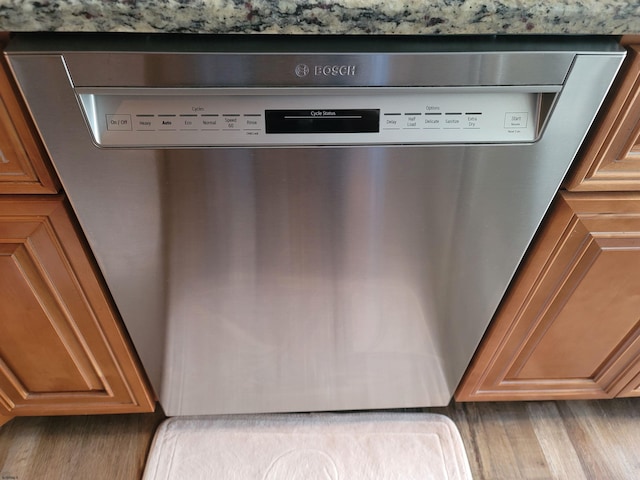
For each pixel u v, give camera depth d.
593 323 0.90
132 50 0.55
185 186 0.65
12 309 0.80
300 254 0.75
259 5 0.52
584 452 1.09
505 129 0.63
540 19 0.55
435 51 0.57
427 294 0.83
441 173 0.66
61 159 0.62
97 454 1.06
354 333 0.90
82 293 0.80
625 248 0.77
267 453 1.06
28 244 0.72
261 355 0.94
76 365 0.92
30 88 0.56
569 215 0.74
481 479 1.05
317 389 1.04
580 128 0.63
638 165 0.69
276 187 0.66
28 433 1.09
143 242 0.72
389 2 0.53
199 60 0.55
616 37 0.59
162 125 0.60
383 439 1.09
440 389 1.06
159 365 0.95
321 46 0.57
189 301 0.82
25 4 0.51
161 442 1.07
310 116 0.60
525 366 1.00
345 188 0.67
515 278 0.84
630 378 1.02
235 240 0.73
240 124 0.60
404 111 0.61
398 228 0.73
